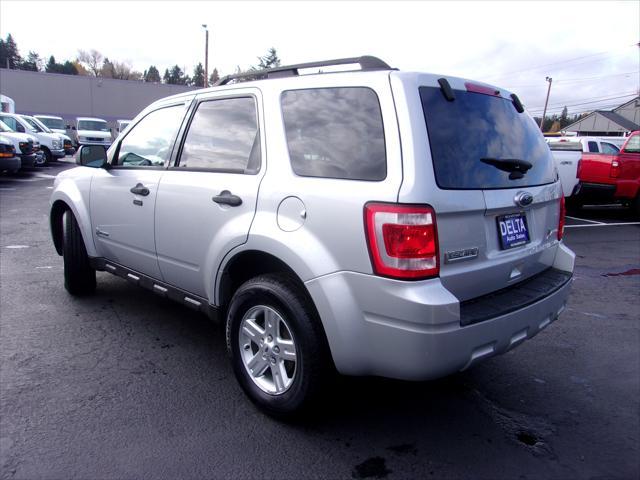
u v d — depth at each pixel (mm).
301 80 2904
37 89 39250
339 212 2477
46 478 2383
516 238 2871
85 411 2949
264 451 2662
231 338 3078
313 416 2877
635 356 4039
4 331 4016
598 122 57656
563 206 3414
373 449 2717
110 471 2451
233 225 2959
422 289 2309
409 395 3312
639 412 3205
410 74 2541
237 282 3211
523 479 2523
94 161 4027
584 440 2881
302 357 2678
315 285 2535
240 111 3199
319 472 2521
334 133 2660
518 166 2818
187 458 2578
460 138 2596
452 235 2449
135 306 4672
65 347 3781
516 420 3066
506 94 3109
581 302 5395
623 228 10219
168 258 3541
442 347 2320
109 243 4188
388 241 2316
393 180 2365
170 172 3531
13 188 13000
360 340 2467
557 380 3605
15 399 3041
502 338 2590
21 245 6977
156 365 3557
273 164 2869
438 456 2682
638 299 5535
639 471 2611
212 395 3186
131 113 42750
